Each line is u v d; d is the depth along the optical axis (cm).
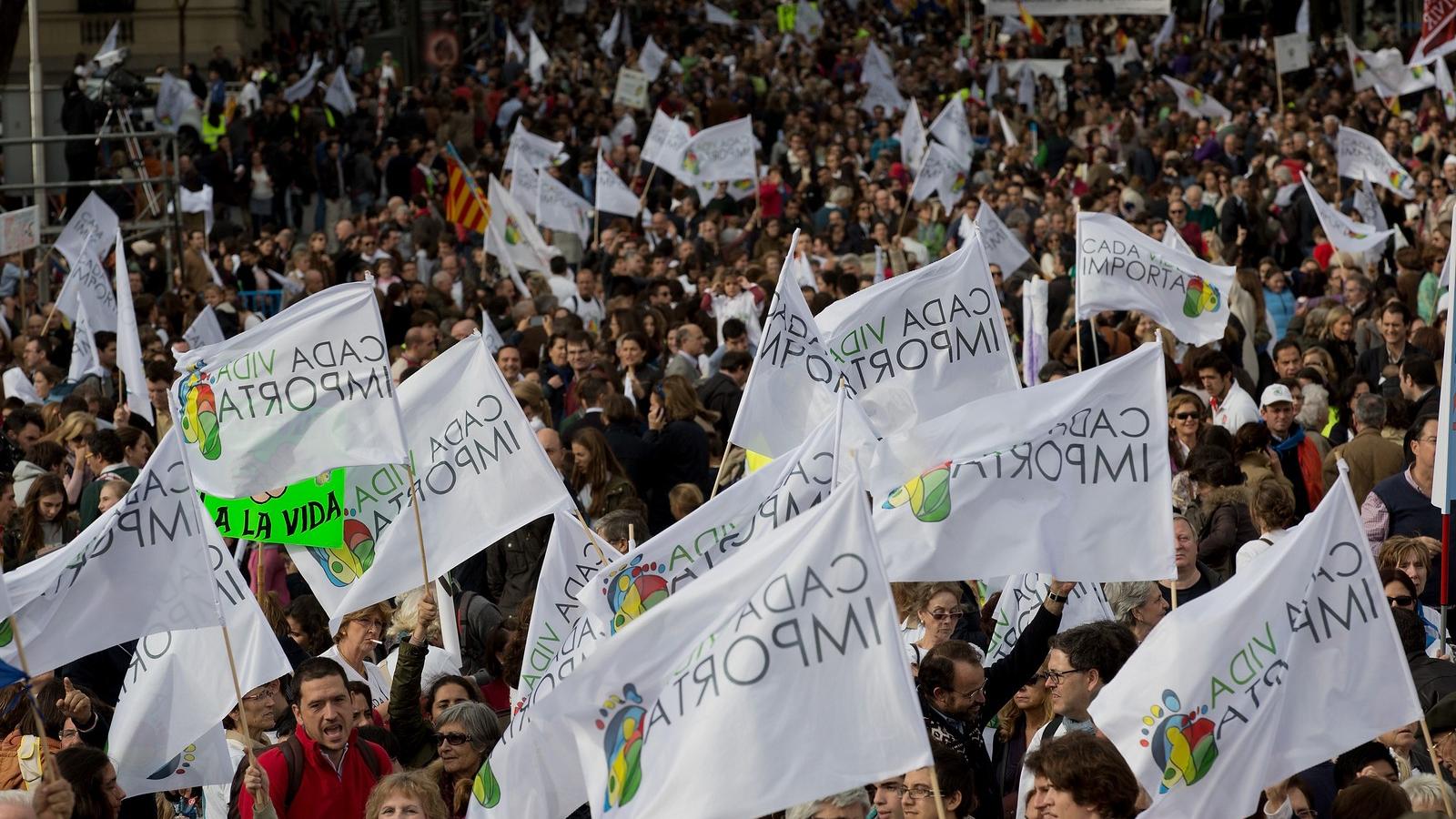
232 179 10806
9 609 2269
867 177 10656
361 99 12481
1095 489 2733
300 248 8944
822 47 14750
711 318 6556
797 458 2772
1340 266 6912
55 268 8862
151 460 2669
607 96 13300
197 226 9556
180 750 2795
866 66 13525
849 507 2122
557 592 3162
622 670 2161
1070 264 7681
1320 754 2303
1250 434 4169
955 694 2648
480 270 8606
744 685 2081
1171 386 4797
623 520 3600
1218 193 9294
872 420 3488
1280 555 2352
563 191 8788
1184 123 12050
